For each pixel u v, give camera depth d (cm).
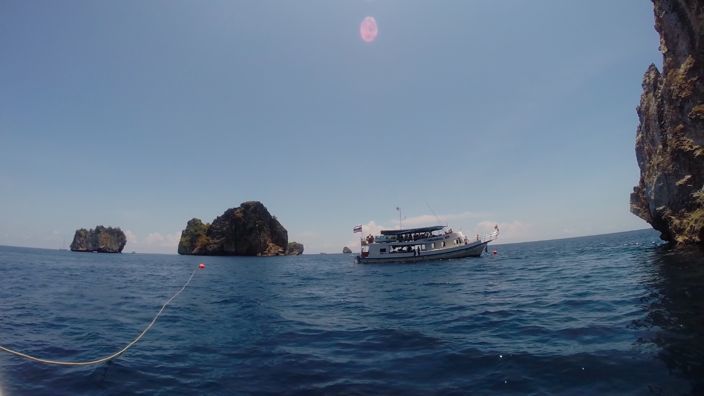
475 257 4850
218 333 1198
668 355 726
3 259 6134
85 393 703
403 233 4959
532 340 936
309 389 694
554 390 630
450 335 1053
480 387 666
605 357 751
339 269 4728
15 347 1033
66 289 2477
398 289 2314
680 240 2977
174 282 3144
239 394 684
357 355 905
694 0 2777
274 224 12269
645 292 1411
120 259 8594
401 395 648
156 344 1062
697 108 2795
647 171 3591
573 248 6406
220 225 12094
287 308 1712
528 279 2312
